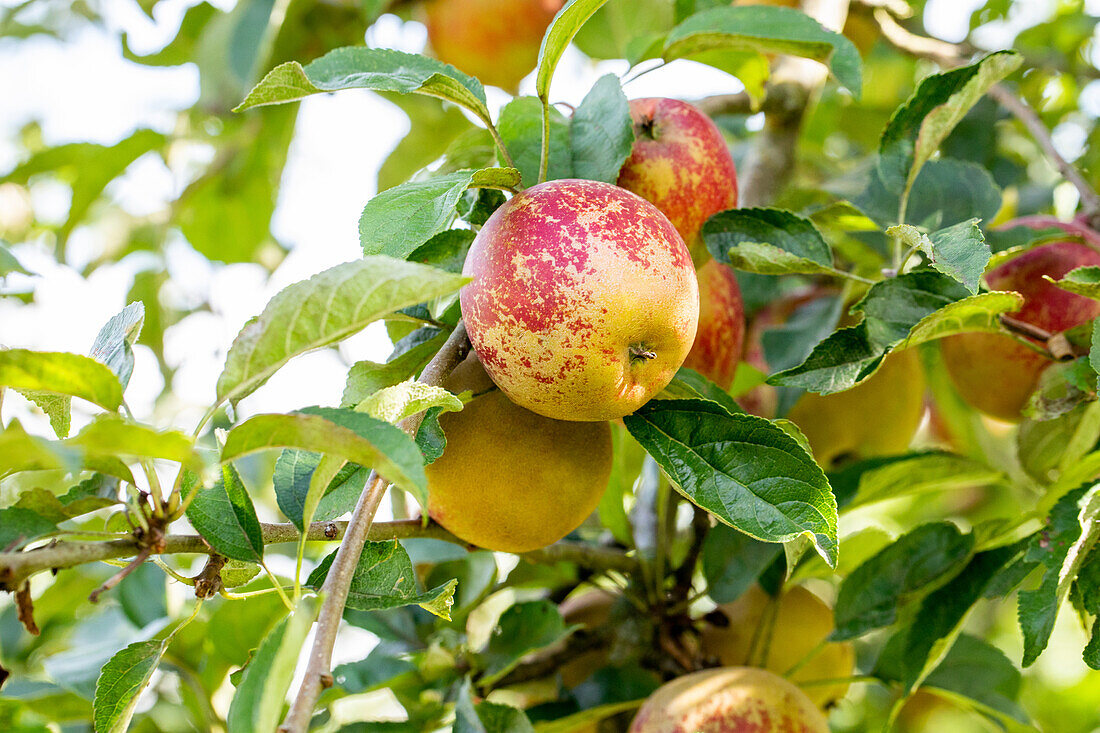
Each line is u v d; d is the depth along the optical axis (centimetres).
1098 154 118
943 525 82
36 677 93
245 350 64
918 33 121
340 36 115
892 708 79
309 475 69
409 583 69
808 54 81
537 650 85
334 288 64
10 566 62
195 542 66
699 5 95
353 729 85
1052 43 127
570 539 92
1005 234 85
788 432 71
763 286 96
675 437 71
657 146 76
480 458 73
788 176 98
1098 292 72
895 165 78
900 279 74
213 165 127
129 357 68
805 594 89
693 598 85
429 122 117
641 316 68
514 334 68
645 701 82
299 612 63
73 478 75
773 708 79
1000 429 114
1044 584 72
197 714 92
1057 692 133
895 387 90
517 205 69
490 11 106
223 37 110
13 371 63
